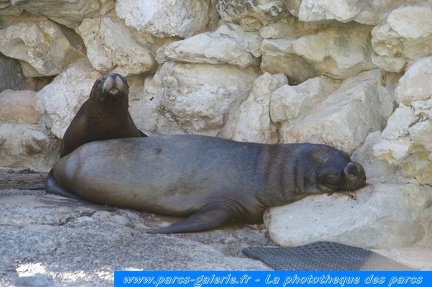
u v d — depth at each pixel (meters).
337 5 18.56
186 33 22.58
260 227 18.11
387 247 16.48
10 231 15.43
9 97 24.45
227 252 16.02
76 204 18.58
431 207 17.38
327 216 16.75
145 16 22.48
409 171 17.36
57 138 24.41
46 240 15.06
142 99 23.86
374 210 16.47
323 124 19.36
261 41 21.72
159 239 15.86
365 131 19.16
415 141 16.55
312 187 17.89
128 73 23.64
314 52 20.27
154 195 18.59
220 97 22.09
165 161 18.86
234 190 18.34
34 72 25.08
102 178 18.98
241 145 19.11
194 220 17.20
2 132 24.06
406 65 18.56
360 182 17.31
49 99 23.98
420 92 16.55
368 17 18.75
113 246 15.07
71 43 24.69
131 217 17.88
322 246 15.95
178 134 21.52
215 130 22.56
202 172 18.59
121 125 20.55
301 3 19.36
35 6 23.36
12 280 13.13
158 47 23.30
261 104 21.19
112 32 23.28
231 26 21.94
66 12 23.55
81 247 14.88
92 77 24.00
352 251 15.76
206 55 21.66
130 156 19.14
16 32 24.22
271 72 21.84
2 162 24.36
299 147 18.69
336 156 18.12
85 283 13.09
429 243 16.98
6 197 18.75
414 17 17.56
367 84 19.75
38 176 22.81
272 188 18.22
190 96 22.22
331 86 20.70
